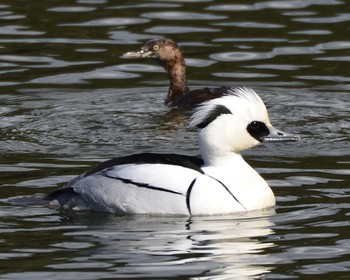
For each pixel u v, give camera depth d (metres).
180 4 24.91
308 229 13.35
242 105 14.18
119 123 18.52
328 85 20.47
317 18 23.86
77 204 14.17
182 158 14.30
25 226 13.53
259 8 24.59
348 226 13.43
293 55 22.05
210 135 14.14
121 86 20.77
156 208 13.88
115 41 22.70
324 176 15.60
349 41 22.61
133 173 14.02
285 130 17.92
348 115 18.78
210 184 13.91
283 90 20.25
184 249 12.68
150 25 23.61
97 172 14.24
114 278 11.83
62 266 12.19
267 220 13.68
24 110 19.22
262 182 14.20
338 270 12.05
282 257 12.41
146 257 12.43
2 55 22.11
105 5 24.84
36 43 22.72
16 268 12.16
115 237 13.12
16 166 16.17
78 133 17.94
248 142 14.16
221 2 25.02
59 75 21.20
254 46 22.52
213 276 11.86
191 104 19.27
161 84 20.98
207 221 13.65
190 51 22.31
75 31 23.33
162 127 18.27
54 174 15.76
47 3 24.94
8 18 24.05
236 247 12.73
